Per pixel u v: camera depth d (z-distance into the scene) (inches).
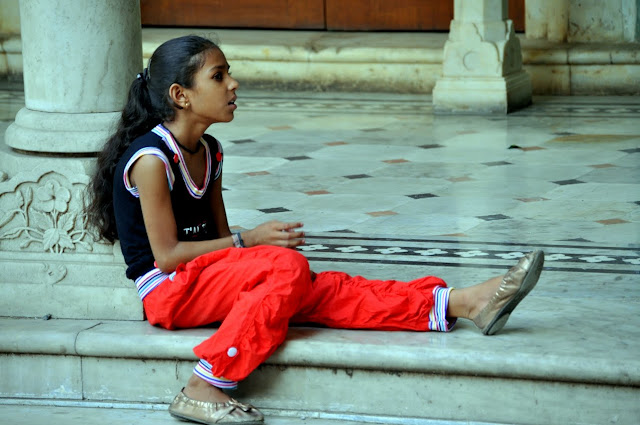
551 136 382.9
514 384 154.4
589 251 226.2
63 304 177.5
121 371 169.3
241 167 338.6
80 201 174.7
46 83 177.2
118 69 178.4
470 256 225.1
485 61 436.8
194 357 164.2
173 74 159.2
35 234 178.5
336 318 165.8
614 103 457.1
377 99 490.9
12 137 179.9
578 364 149.9
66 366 170.9
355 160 346.6
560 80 484.7
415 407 159.5
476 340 159.9
